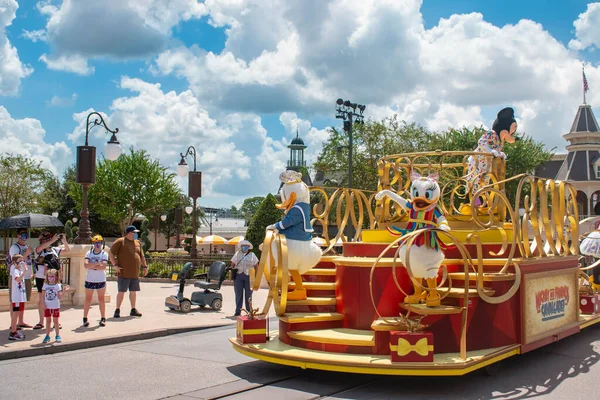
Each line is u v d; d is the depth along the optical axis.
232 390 6.72
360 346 6.98
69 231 37.25
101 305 11.00
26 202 46.00
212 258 28.14
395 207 10.14
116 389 6.80
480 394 6.60
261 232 23.34
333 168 36.06
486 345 7.31
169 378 7.37
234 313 13.23
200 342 10.00
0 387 6.89
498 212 9.35
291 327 7.71
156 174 48.06
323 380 7.30
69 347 9.20
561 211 9.52
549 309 8.47
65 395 6.55
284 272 7.78
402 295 7.64
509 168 33.00
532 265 8.09
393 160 32.19
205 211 75.25
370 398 6.45
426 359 6.40
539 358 8.66
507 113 9.98
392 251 8.27
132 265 12.23
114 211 46.91
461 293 7.09
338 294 8.20
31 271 10.00
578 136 47.50
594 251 11.19
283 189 8.53
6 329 10.32
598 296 10.55
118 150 15.04
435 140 35.34
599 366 8.10
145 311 13.25
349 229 29.55
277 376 7.51
